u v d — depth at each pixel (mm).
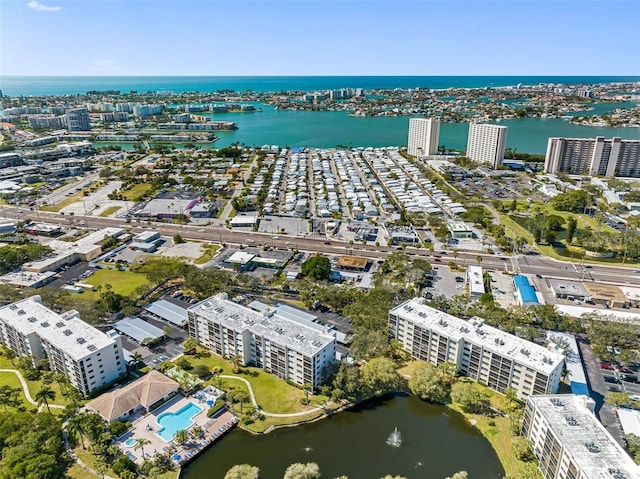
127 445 188750
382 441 197000
